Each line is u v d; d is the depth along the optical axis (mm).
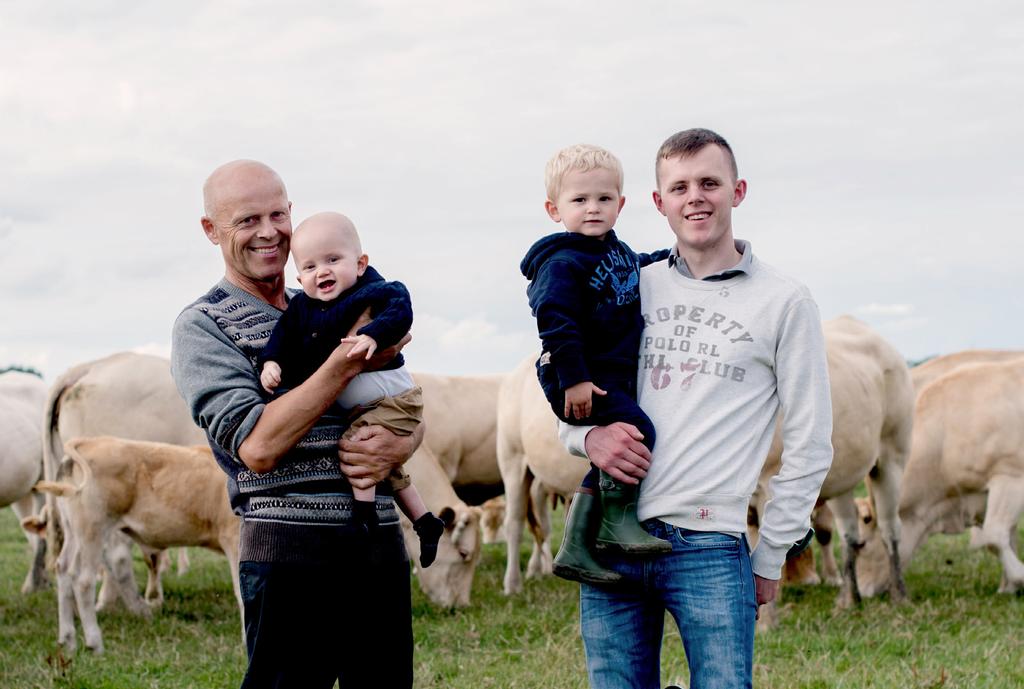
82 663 7461
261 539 3590
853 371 8828
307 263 3588
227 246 3771
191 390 3625
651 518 3535
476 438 11898
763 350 3553
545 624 8242
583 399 3447
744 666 3459
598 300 3582
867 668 6578
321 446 3631
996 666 6500
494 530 14008
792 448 3574
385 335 3471
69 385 10039
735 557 3514
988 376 10141
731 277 3641
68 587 8133
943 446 10148
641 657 3676
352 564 3631
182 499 8289
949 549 12539
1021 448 9758
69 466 8383
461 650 7645
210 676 6980
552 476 9164
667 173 3627
